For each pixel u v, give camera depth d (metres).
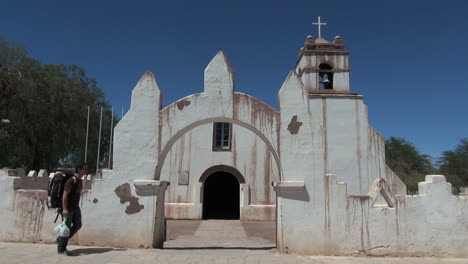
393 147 49.81
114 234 8.40
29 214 8.59
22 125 28.92
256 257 7.80
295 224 8.29
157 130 8.69
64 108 31.83
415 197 8.30
